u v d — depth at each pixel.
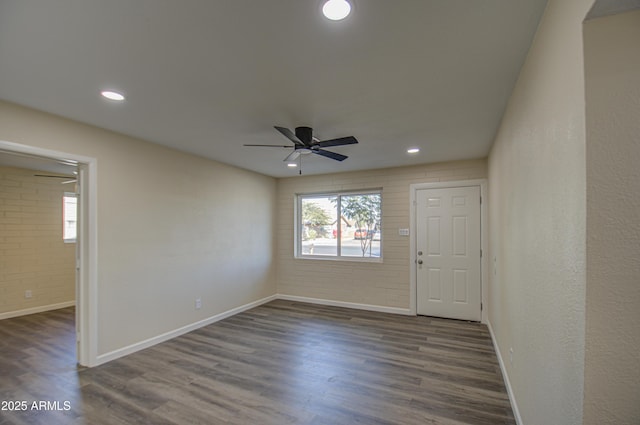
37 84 2.22
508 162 2.58
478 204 4.56
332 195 5.77
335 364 3.16
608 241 0.99
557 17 1.29
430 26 1.58
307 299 5.77
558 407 1.32
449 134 3.37
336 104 2.57
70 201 5.59
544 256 1.54
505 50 1.81
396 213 5.08
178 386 2.72
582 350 1.04
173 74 2.08
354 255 5.54
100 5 1.42
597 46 1.01
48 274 5.25
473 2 1.41
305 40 1.70
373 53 1.84
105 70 2.03
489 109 2.67
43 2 1.39
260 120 2.95
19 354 3.39
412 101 2.52
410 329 4.22
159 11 1.46
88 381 2.80
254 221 5.47
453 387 2.70
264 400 2.51
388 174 5.15
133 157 3.50
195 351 3.50
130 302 3.44
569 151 1.17
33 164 4.63
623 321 0.98
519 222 2.16
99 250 3.15
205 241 4.45
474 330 4.18
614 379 0.99
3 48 1.77
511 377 2.46
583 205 1.03
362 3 1.41
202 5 1.42
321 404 2.46
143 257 3.59
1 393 2.61
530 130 1.80
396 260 5.06
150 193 3.68
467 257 4.62
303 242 6.00
